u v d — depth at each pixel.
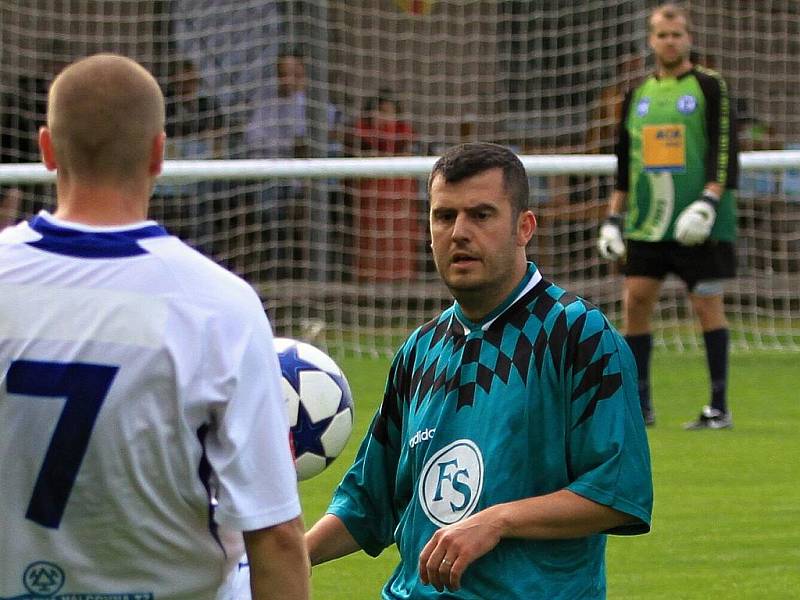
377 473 11.70
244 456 7.89
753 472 23.48
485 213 10.66
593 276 42.88
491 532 10.14
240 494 7.90
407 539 11.00
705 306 27.36
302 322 38.00
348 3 46.19
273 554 7.99
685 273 27.19
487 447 10.62
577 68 42.31
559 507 10.25
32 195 38.53
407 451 11.18
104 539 7.91
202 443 7.93
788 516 20.52
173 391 7.79
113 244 8.01
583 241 42.34
